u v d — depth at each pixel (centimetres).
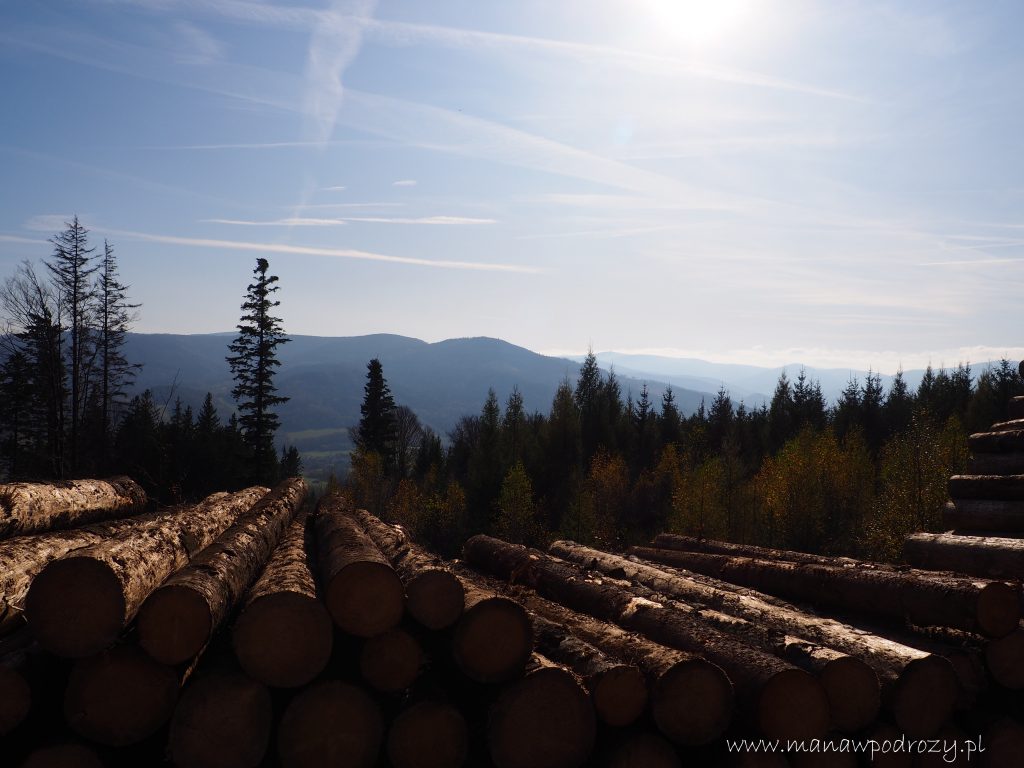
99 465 3419
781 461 2964
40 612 344
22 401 3694
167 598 355
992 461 843
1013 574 651
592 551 909
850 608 646
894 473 2139
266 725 359
